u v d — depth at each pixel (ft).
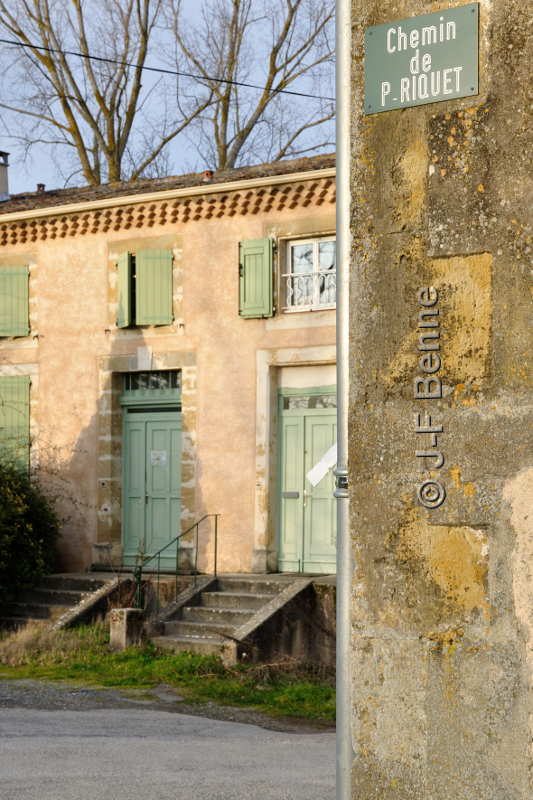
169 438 45.09
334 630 36.09
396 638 10.78
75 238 47.24
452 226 10.85
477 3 10.90
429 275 10.98
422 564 10.71
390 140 11.36
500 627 10.19
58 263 47.60
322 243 41.50
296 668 34.35
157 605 39.04
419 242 11.06
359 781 10.85
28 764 20.89
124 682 32.27
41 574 42.75
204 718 27.86
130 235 45.75
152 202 44.52
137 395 45.98
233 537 41.96
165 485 44.93
